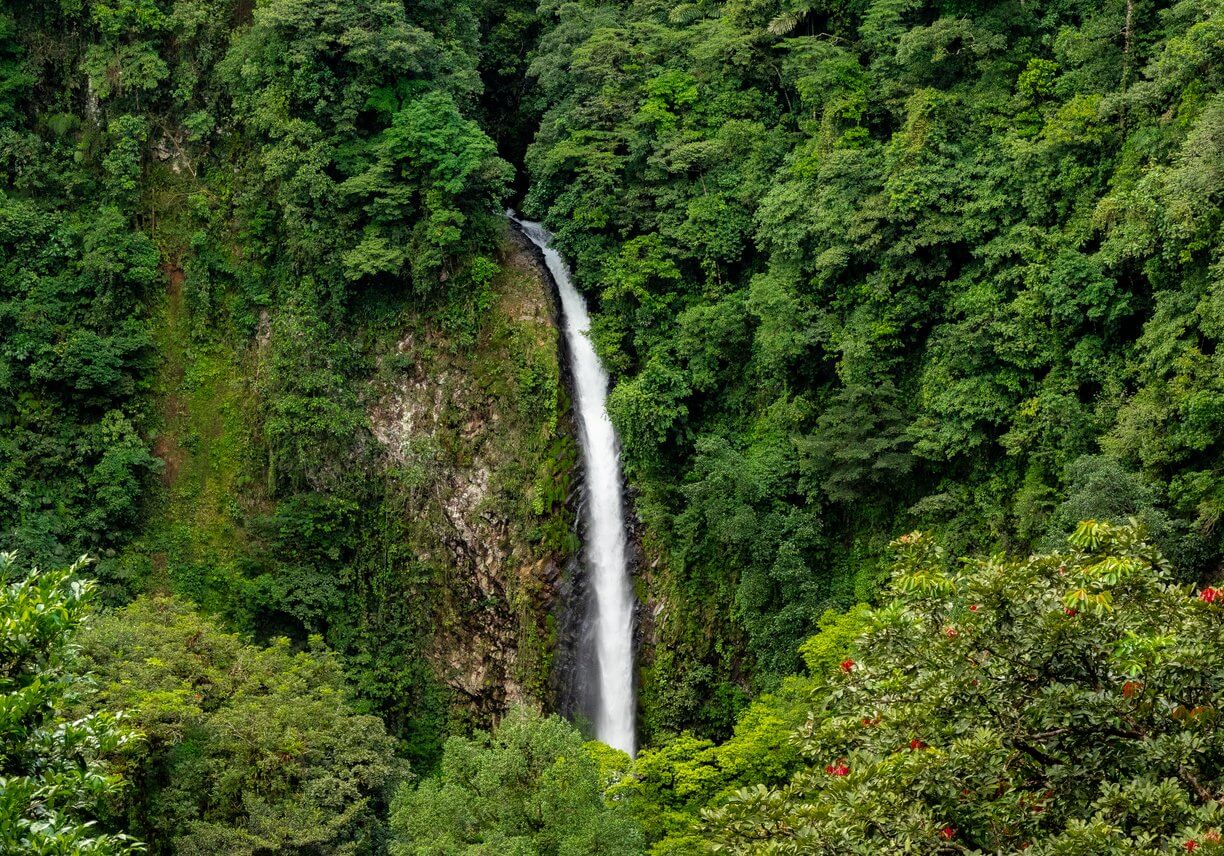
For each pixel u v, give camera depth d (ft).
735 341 160.45
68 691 64.03
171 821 107.65
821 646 119.55
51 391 166.20
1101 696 60.59
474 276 168.14
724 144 166.81
